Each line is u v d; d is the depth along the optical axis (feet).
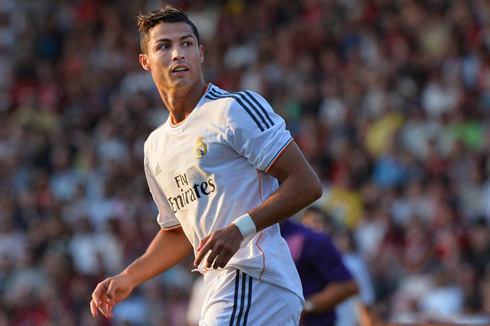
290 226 54.13
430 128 117.19
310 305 52.06
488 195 103.86
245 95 33.40
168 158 34.91
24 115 141.28
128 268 36.81
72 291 102.58
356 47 137.59
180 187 34.76
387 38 136.56
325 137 120.26
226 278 33.88
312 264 52.95
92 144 133.69
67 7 168.25
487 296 83.05
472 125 116.37
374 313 59.47
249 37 149.18
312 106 127.54
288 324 33.83
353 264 68.39
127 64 150.20
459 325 48.44
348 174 112.37
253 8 154.71
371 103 123.34
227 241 31.27
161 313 96.78
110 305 35.99
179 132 34.35
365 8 143.33
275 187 34.37
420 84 127.65
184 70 34.04
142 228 111.45
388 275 96.43
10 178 128.26
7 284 109.29
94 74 150.30
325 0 148.36
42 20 165.58
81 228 112.88
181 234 37.73
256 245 33.58
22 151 132.67
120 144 130.11
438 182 106.93
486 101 119.96
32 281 108.06
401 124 118.73
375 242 102.63
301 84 131.34
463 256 91.71
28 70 156.15
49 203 121.90
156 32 34.58
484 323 48.06
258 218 31.81
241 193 33.32
